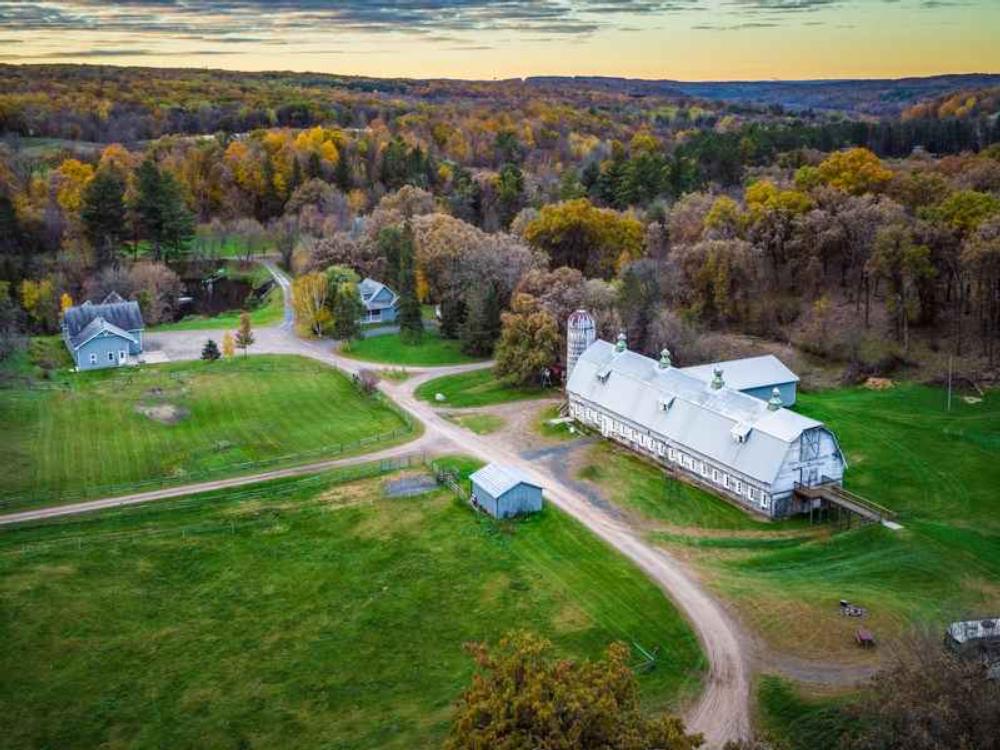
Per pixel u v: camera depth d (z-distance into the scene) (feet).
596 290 451.94
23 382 417.90
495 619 234.79
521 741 132.26
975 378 403.13
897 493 304.50
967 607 234.99
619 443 362.53
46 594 244.63
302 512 296.92
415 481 322.14
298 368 460.14
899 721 148.77
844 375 425.28
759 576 254.88
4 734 195.21
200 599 245.86
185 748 191.83
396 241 587.68
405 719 197.88
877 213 488.44
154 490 312.91
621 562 262.88
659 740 138.62
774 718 195.00
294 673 215.31
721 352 447.42
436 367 467.52
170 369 453.17
